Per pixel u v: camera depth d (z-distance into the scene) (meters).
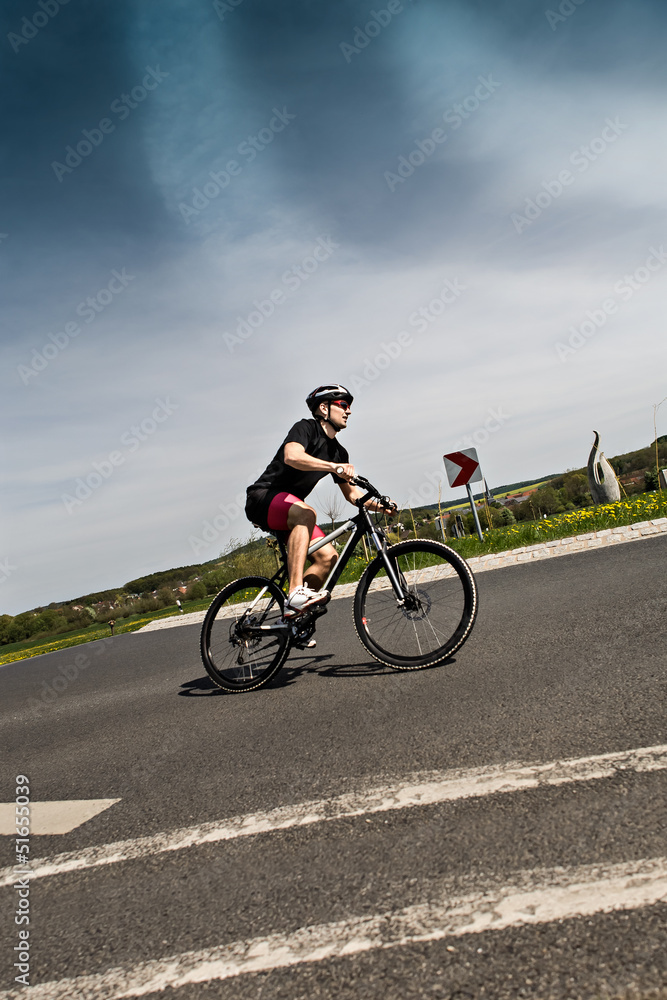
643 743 2.03
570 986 1.11
